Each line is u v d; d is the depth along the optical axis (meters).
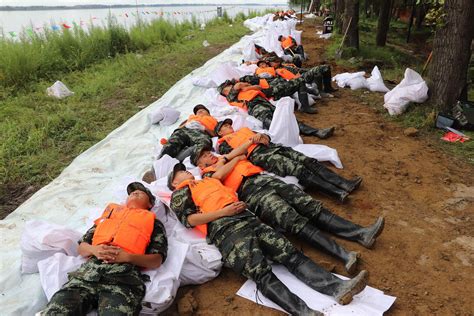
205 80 8.12
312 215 3.57
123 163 5.19
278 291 2.79
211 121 5.50
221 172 3.79
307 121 6.46
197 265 3.12
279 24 15.20
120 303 2.60
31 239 3.19
